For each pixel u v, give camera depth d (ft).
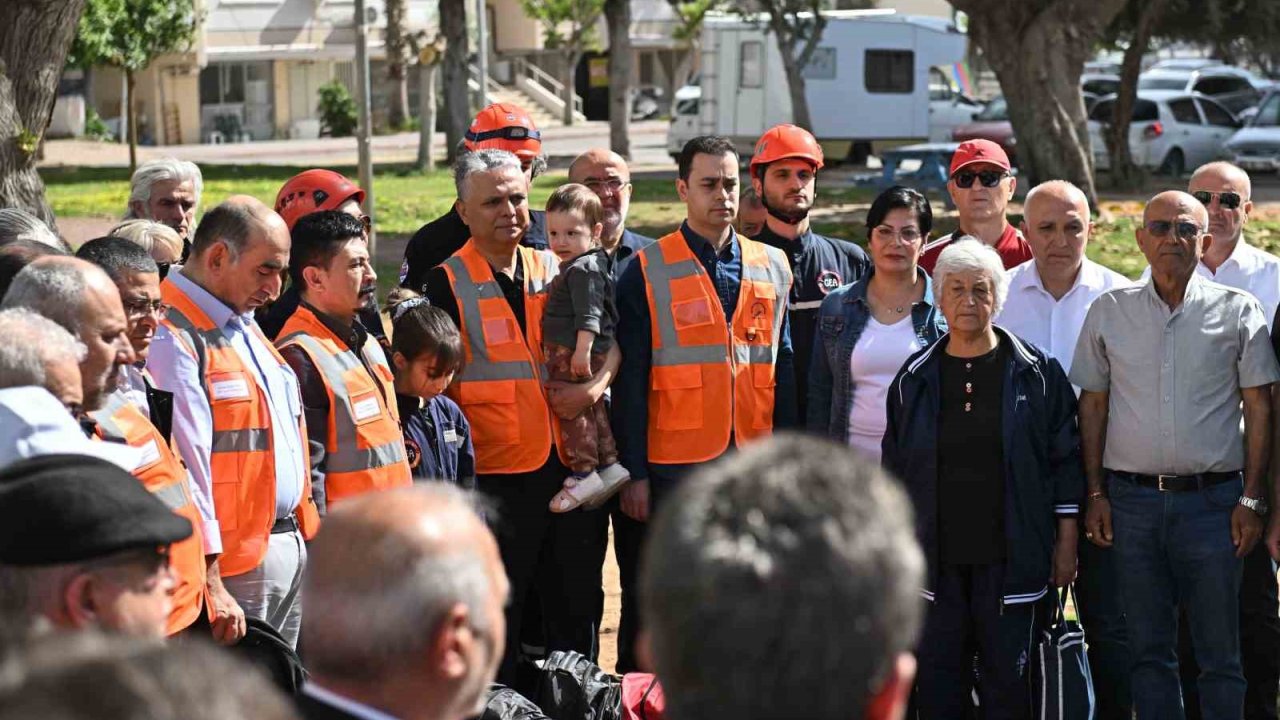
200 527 14.47
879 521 5.53
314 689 7.82
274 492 15.35
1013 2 73.77
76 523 8.89
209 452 14.83
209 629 14.46
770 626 5.36
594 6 167.53
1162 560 17.79
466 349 18.71
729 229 19.98
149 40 94.99
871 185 90.94
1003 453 17.31
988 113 106.42
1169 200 17.40
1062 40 73.51
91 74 151.33
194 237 15.55
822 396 19.42
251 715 4.67
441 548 7.76
